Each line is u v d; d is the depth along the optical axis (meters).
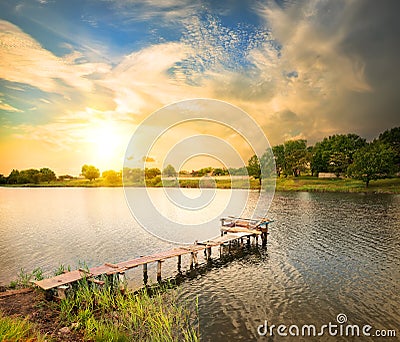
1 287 12.45
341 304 11.58
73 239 21.91
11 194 56.66
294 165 75.62
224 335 9.59
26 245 20.38
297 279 14.12
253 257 17.69
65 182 70.69
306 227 25.03
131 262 14.44
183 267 16.27
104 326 9.23
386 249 18.36
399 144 70.12
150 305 11.13
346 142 73.88
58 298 10.95
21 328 8.31
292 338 9.38
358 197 45.94
